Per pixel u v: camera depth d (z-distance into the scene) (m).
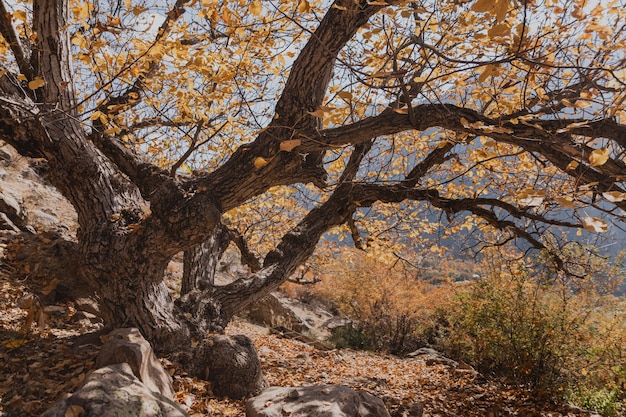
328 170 6.65
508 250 8.51
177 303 5.57
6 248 7.09
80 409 2.59
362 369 8.84
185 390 4.42
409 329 14.61
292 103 4.55
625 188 3.48
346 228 8.32
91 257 4.90
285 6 4.98
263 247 10.52
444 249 8.29
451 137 5.62
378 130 4.36
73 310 6.21
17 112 4.71
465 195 7.43
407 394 6.44
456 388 7.37
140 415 2.72
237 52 4.93
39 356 4.50
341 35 4.27
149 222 4.86
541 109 4.11
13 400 3.65
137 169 5.85
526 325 7.52
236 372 4.80
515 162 6.00
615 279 7.87
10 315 5.41
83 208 5.14
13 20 4.70
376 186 6.32
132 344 3.96
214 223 4.78
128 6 4.55
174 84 6.03
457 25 4.73
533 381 7.38
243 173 4.84
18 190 10.83
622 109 3.25
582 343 7.59
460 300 9.11
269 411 3.47
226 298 5.91
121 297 4.89
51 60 4.93
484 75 2.38
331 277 17.58
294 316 14.16
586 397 7.05
